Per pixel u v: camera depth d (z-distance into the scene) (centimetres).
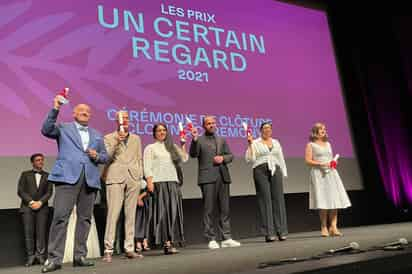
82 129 318
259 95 555
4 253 405
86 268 287
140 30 493
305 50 616
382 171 631
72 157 304
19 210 403
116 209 343
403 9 619
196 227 495
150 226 369
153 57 493
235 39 559
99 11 473
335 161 434
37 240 397
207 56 530
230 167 509
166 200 366
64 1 456
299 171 556
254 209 534
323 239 383
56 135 308
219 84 529
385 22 645
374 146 636
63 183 299
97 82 456
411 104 629
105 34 471
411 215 639
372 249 263
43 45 436
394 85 639
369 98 648
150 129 473
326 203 433
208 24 544
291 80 588
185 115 498
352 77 650
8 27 422
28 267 370
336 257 239
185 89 505
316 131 456
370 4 648
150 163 371
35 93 424
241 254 302
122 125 342
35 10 439
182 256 323
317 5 652
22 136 413
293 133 566
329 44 643
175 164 383
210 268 237
